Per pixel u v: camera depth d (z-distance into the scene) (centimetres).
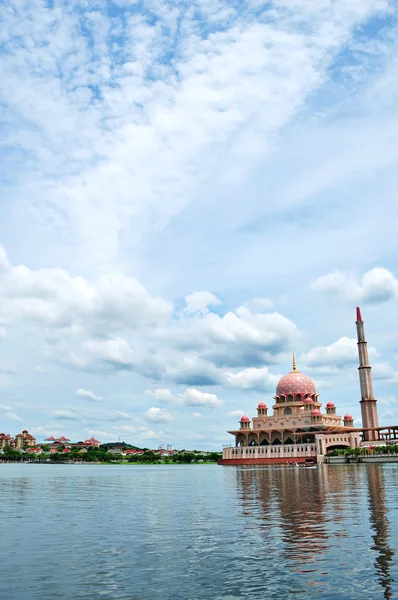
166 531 4134
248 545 3484
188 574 2819
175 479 12600
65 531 4200
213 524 4447
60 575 2828
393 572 2767
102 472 19162
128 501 6719
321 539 3597
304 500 6019
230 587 2573
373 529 3934
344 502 5703
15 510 5734
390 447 18712
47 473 18212
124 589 2569
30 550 3441
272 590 2511
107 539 3812
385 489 7306
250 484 9162
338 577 2692
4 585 2647
